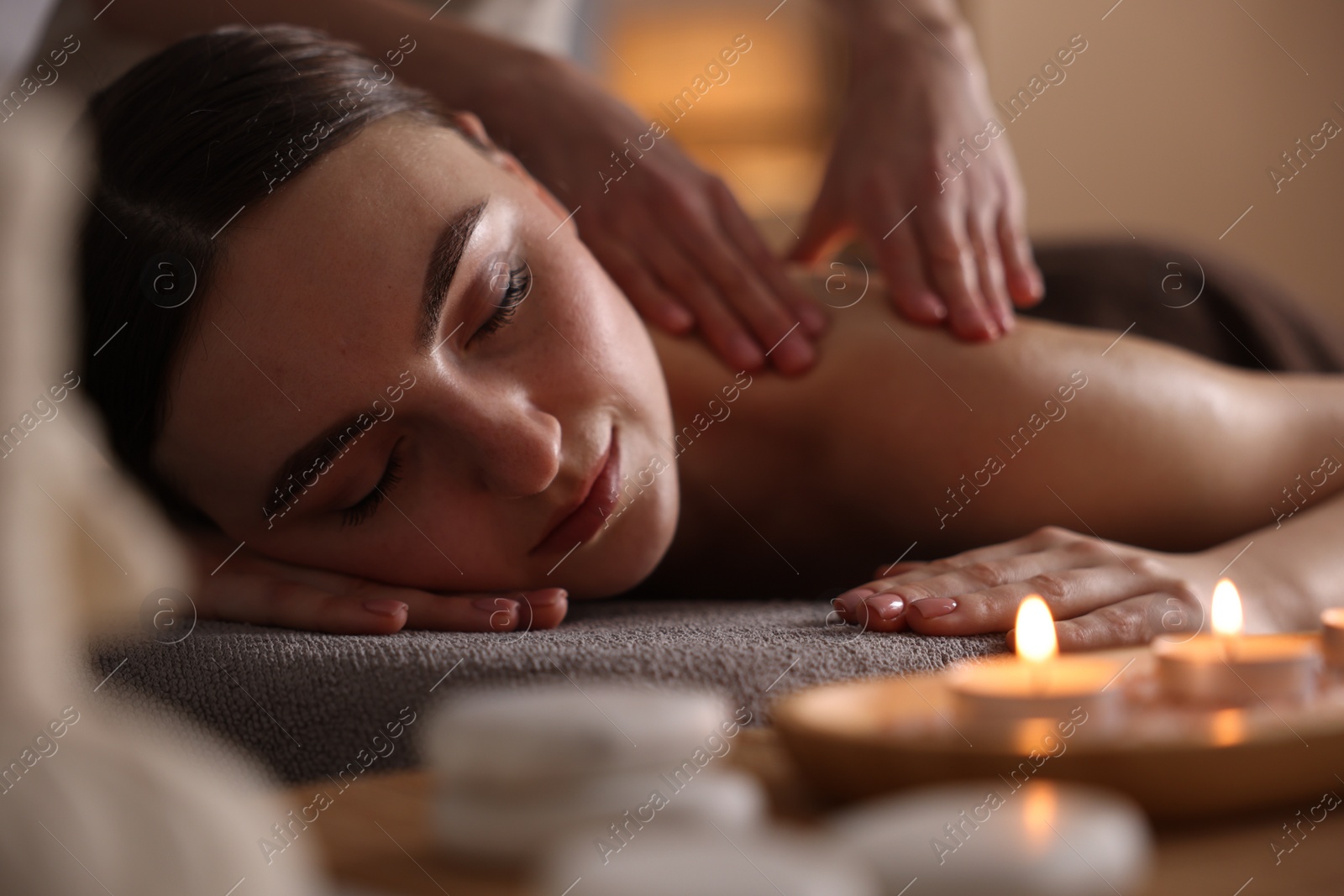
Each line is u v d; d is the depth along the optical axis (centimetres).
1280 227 255
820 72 256
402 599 81
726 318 104
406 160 77
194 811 23
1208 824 36
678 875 26
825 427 103
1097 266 145
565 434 80
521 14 183
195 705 61
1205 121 258
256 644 65
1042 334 105
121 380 76
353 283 73
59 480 24
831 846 30
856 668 60
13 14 133
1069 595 73
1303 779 35
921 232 112
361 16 125
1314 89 252
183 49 80
